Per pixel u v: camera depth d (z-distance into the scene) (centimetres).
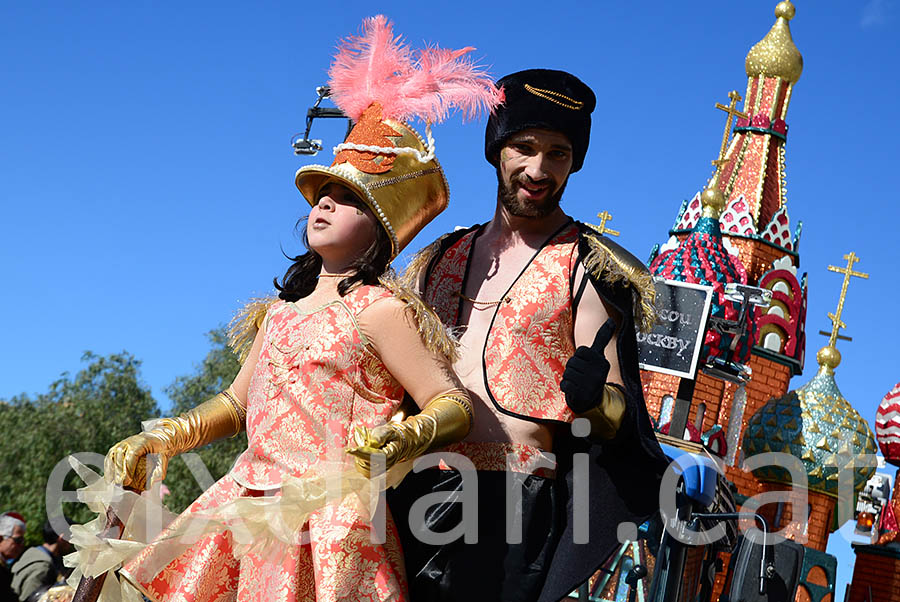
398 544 336
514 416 356
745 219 2234
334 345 328
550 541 352
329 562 310
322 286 346
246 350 379
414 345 329
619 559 540
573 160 379
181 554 332
